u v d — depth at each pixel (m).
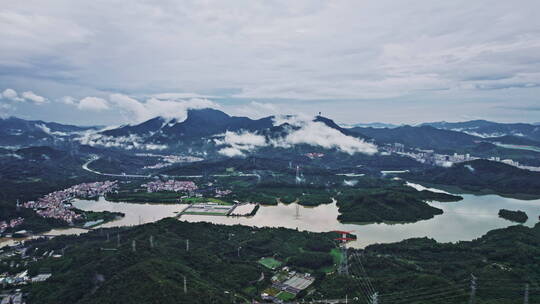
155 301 196.25
